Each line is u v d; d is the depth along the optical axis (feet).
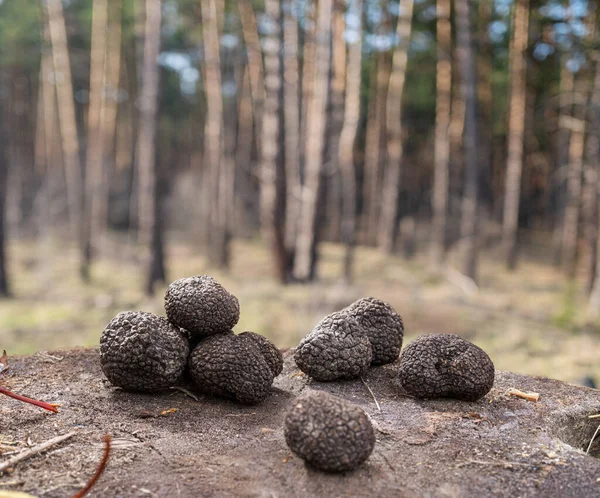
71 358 9.91
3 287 31.50
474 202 34.55
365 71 51.11
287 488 5.96
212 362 8.20
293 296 28.60
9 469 6.19
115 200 59.00
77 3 45.47
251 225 58.34
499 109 49.90
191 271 38.34
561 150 43.80
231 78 51.29
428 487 6.08
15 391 8.45
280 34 32.86
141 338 8.18
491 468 6.52
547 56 42.16
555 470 6.49
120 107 59.67
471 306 27.78
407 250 46.91
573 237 38.04
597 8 31.19
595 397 8.80
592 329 23.75
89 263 37.06
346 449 6.21
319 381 9.22
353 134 36.27
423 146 62.75
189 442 7.03
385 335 9.88
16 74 52.21
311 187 33.45
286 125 36.35
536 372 17.51
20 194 58.34
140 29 37.35
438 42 40.63
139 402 8.23
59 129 56.18
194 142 70.03
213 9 39.09
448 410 8.15
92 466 6.32
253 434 7.32
